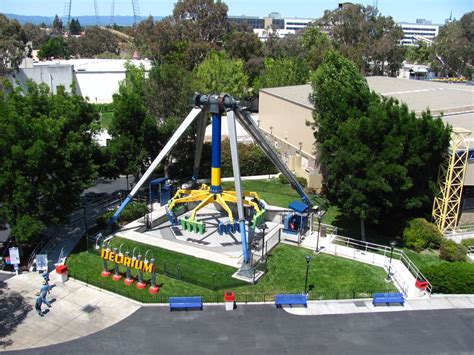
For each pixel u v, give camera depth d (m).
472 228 43.16
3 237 38.59
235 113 37.94
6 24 106.31
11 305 29.48
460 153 40.06
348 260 36.31
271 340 26.64
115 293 31.00
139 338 26.62
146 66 114.31
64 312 28.92
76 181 35.66
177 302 29.20
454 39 131.00
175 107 51.00
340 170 38.44
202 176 56.41
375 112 37.97
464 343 26.72
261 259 35.69
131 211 42.28
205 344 26.20
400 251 38.94
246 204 40.84
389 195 37.66
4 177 31.73
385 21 118.44
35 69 91.19
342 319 28.73
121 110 46.84
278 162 41.16
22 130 32.31
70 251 36.66
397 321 28.64
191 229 39.03
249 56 111.69
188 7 130.50
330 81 50.91
